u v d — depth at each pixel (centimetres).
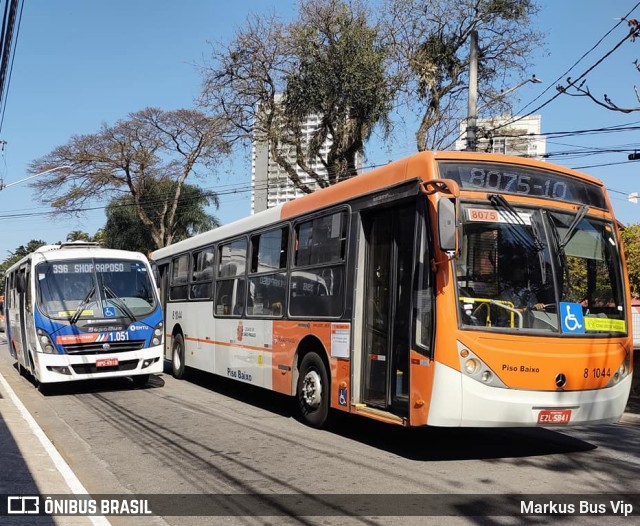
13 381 1538
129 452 779
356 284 802
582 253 729
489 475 653
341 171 2534
